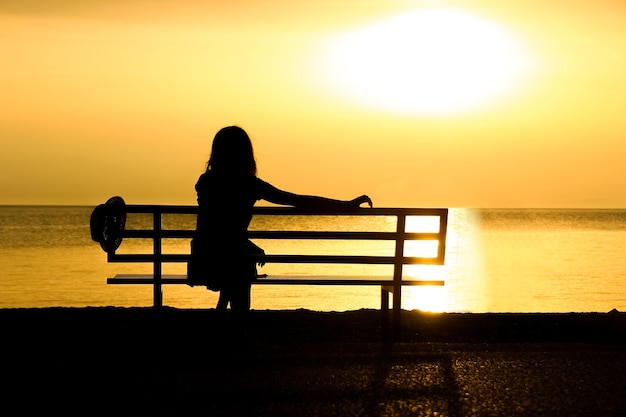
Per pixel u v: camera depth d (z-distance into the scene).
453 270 45.28
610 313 10.66
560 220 193.50
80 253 55.16
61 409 5.33
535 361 6.93
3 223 130.25
